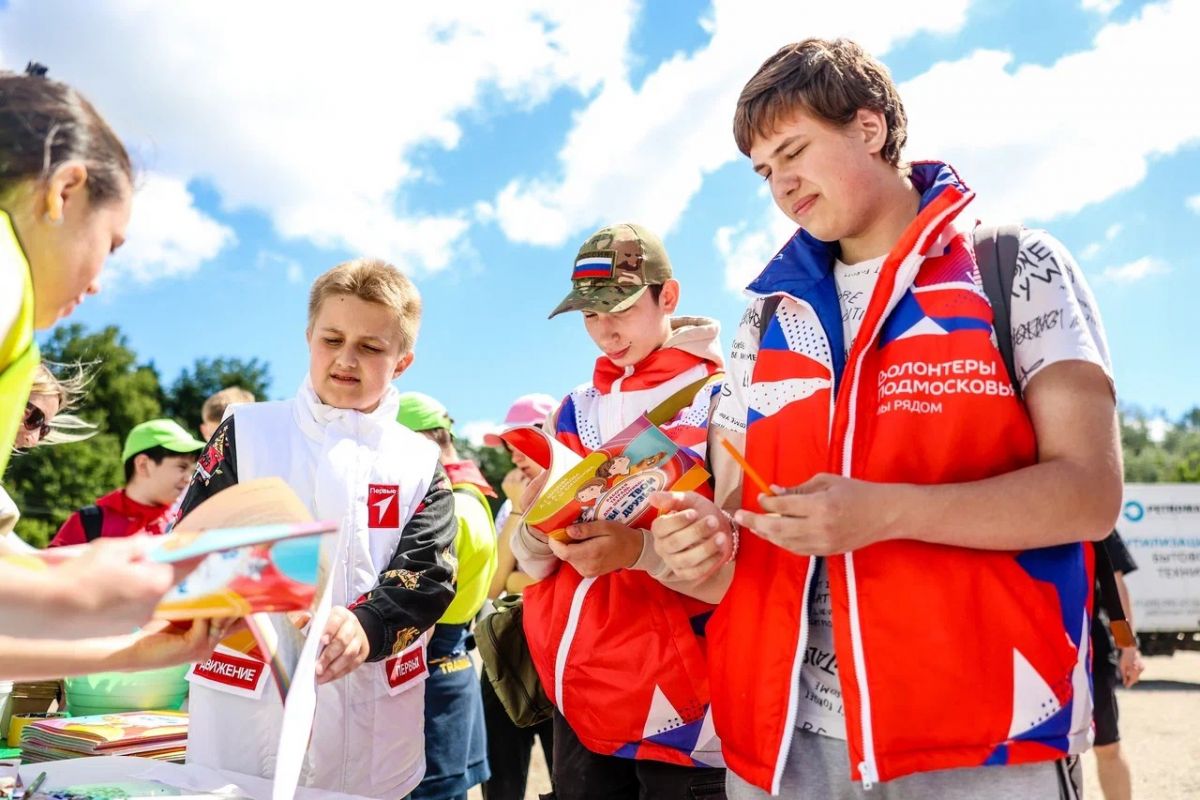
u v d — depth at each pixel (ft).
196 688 7.13
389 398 8.21
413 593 7.14
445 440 12.51
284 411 7.92
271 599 3.90
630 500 7.07
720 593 6.62
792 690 5.24
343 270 8.03
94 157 4.10
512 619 9.79
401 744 7.69
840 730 5.31
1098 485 4.61
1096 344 4.94
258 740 6.93
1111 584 6.66
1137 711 30.19
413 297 8.25
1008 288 5.05
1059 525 4.58
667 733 7.88
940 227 4.99
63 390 9.06
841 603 5.06
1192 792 19.13
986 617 4.76
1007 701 4.67
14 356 3.90
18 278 3.76
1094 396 4.77
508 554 13.94
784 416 5.68
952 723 4.71
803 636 5.26
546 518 6.93
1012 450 4.94
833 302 5.77
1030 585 4.79
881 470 5.09
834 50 5.57
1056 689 4.68
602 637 8.14
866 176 5.52
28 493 114.01
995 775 4.72
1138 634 44.29
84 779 5.53
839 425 5.26
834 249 6.06
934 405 5.03
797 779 5.43
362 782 7.32
